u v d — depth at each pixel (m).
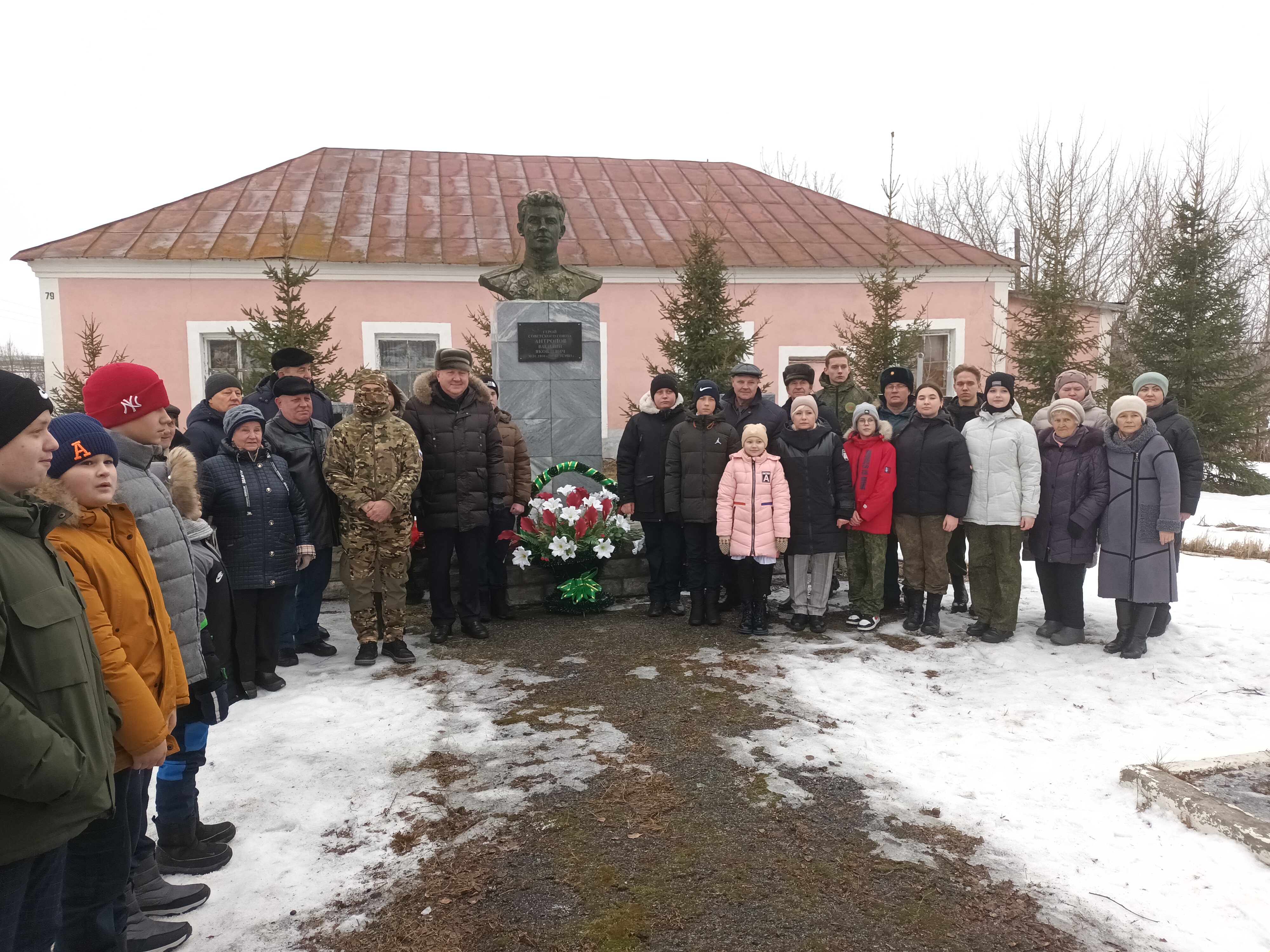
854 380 8.70
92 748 1.62
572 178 16.58
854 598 5.68
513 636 5.41
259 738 3.77
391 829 2.99
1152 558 4.76
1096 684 4.48
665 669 4.75
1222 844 2.82
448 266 12.88
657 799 3.20
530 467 6.17
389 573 4.82
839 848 2.86
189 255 12.27
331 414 5.78
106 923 2.02
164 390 2.58
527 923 2.45
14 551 1.57
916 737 3.80
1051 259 12.64
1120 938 2.36
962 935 2.38
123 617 2.03
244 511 4.21
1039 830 2.98
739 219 15.73
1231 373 13.77
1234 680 4.51
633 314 13.91
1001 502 5.11
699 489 5.56
